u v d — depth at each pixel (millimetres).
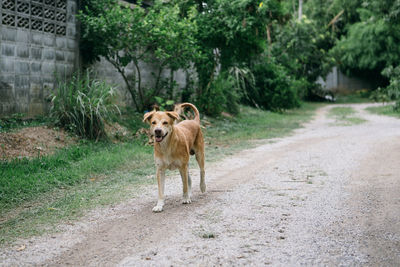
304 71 36125
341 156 9188
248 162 8750
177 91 16891
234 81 20781
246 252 3758
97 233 4355
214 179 7148
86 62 12453
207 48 15734
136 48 12922
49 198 5852
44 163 7434
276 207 5230
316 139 12398
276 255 3680
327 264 3482
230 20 14922
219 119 16844
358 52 37656
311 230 4340
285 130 15094
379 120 19016
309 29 31859
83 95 9938
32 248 3934
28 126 9445
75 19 11852
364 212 4949
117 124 11469
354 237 4113
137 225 4605
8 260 3643
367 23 36688
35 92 10633
